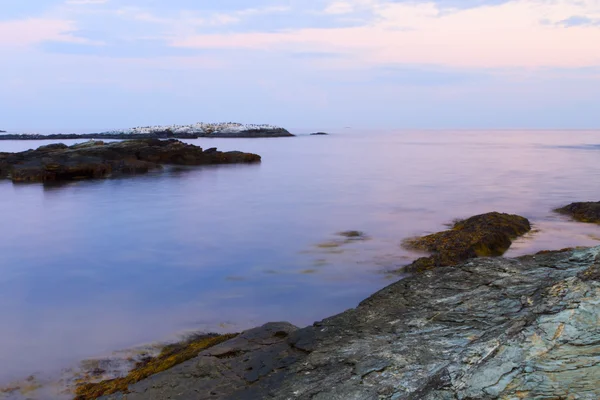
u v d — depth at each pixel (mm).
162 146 44438
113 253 14117
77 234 16656
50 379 6664
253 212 20688
